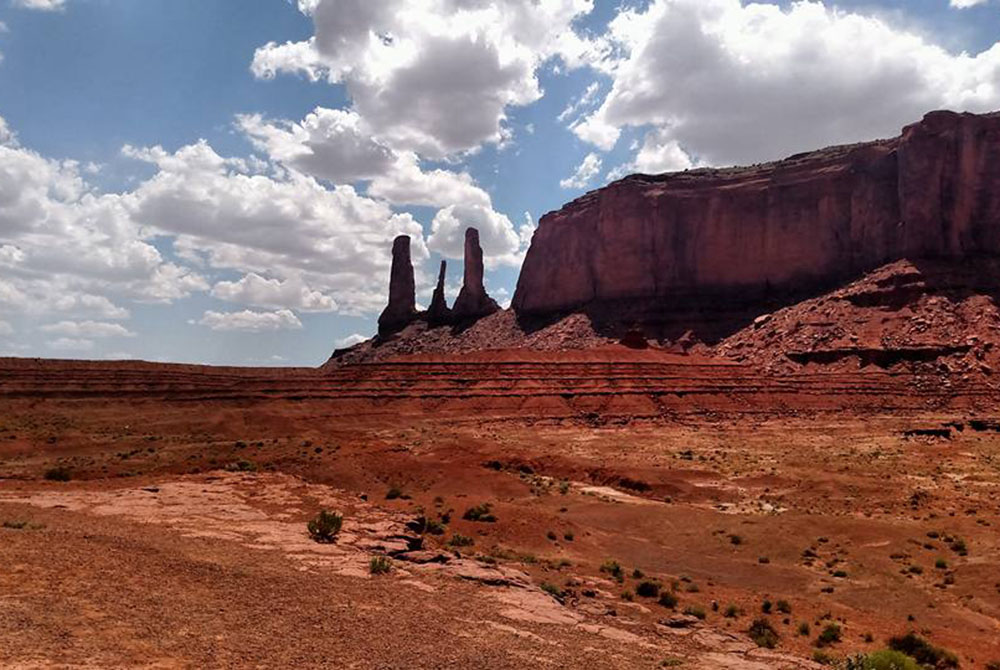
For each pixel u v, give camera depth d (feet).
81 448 196.85
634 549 131.13
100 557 57.06
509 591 72.13
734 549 132.57
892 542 132.57
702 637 70.54
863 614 94.84
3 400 244.83
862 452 264.52
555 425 354.74
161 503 101.45
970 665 77.97
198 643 40.11
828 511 167.02
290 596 53.67
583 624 64.44
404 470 180.14
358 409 338.95
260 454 186.91
